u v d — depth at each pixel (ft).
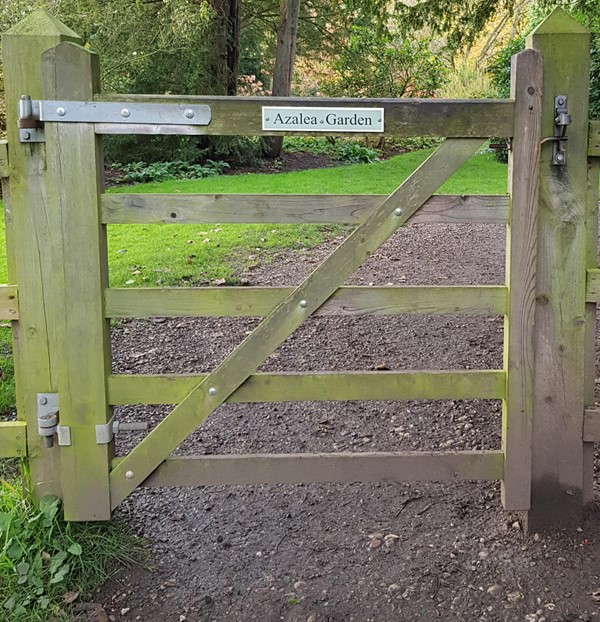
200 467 8.57
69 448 8.38
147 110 7.81
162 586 8.09
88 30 43.65
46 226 8.07
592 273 8.40
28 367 8.39
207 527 9.18
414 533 8.95
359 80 61.67
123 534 8.89
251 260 22.93
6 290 8.24
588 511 9.05
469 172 42.34
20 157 7.95
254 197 7.99
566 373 8.58
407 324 16.98
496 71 53.83
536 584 7.93
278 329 8.20
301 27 62.13
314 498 9.84
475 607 7.61
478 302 8.30
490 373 8.47
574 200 8.23
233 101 7.87
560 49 7.90
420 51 61.16
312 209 8.04
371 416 12.37
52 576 7.93
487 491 9.84
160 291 8.13
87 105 7.75
